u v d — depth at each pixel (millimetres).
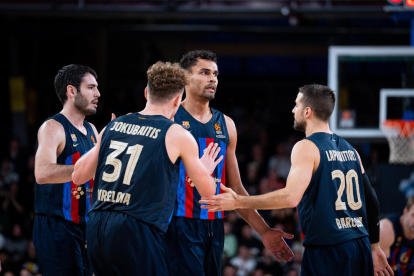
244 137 19281
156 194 4727
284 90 20016
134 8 12766
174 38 18906
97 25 16500
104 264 4785
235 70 20062
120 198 4703
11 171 16266
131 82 19891
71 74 6383
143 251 4617
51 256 6098
